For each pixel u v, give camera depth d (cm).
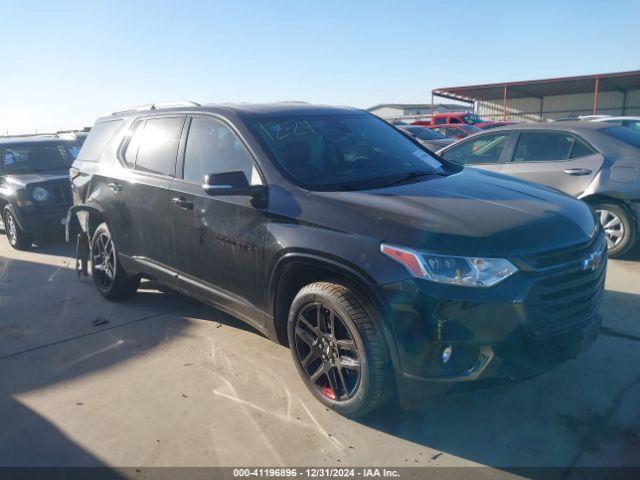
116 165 528
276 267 352
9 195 821
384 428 328
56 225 833
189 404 362
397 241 295
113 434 333
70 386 394
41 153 935
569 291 305
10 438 334
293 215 344
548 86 3244
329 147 409
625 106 3484
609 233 630
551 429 320
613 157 619
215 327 485
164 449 317
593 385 362
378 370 306
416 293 284
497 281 280
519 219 308
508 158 696
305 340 347
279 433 326
